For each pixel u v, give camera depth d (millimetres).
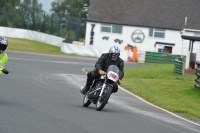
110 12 184125
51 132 26969
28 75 69375
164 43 180500
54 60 119750
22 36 187500
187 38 102875
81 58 144500
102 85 39281
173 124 37000
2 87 50438
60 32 188625
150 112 43562
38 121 30328
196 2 188625
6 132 25703
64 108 38438
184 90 68062
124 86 66438
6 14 190375
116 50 39125
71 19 187625
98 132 28688
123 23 181000
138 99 54312
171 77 91812
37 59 115375
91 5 186000
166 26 180500
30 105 38125
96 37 182250
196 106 54969
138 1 187875
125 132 29875
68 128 28844
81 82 68312
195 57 98875
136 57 163875
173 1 188750
